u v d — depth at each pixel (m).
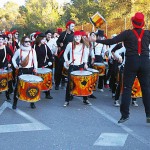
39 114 8.05
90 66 10.67
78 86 8.56
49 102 9.37
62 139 6.28
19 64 8.63
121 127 7.00
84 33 8.90
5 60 9.59
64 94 10.52
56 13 54.62
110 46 10.81
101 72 10.71
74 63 8.84
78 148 5.84
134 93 8.62
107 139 6.27
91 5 41.69
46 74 9.41
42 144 6.03
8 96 9.39
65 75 11.09
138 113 8.14
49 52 10.34
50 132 6.69
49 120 7.54
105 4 33.09
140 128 6.94
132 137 6.38
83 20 41.97
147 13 27.84
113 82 9.85
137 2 28.22
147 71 6.86
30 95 8.20
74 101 9.48
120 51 8.42
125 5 31.02
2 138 6.33
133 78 6.91
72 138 6.34
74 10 44.53
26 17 58.69
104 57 11.66
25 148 5.84
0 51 9.52
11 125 7.13
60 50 11.03
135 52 6.78
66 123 7.31
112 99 9.84
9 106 8.82
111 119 7.62
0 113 8.11
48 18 53.41
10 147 5.88
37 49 10.11
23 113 8.12
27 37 8.58
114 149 5.79
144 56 6.80
